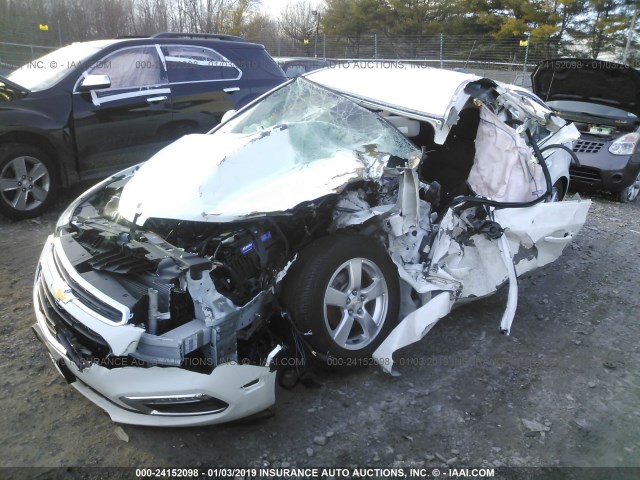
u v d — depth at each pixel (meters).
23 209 5.80
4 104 5.53
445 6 34.72
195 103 6.86
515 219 3.85
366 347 3.22
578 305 4.46
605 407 3.14
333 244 3.00
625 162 7.95
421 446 2.77
